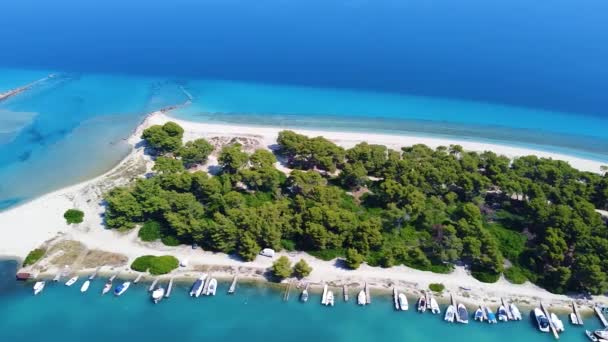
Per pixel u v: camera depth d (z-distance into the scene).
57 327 74.88
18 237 92.81
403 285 84.50
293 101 177.12
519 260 89.38
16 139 137.50
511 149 142.12
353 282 84.94
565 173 110.25
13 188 111.12
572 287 83.56
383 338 75.31
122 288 80.81
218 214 90.25
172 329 75.62
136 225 96.81
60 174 118.44
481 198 102.62
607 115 172.88
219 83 193.50
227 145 132.38
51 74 198.38
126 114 159.25
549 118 169.62
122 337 73.75
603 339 73.94
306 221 90.62
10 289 81.31
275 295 82.31
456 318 77.75
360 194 109.00
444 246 87.88
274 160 113.62
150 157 125.62
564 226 89.00
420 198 97.44
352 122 159.62
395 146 138.75
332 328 76.88
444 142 145.25
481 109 175.88
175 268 86.06
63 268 85.38
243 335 75.19
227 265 87.50
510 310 79.56
